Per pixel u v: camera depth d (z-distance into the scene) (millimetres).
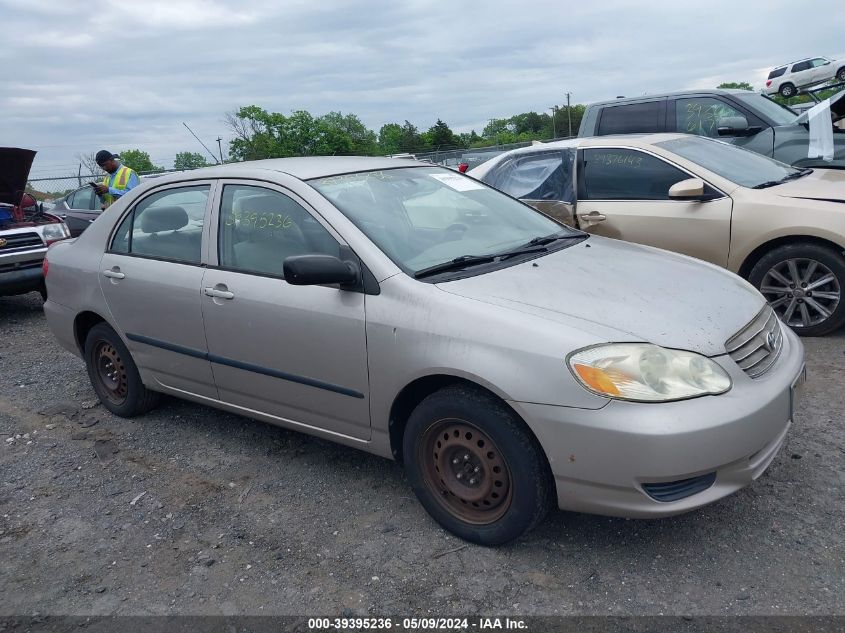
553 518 3311
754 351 3027
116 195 9383
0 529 3623
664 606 2689
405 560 3096
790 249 5293
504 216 4152
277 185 3771
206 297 3910
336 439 3623
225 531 3447
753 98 8125
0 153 7758
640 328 2834
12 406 5348
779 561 2891
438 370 2992
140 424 4820
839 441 3797
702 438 2621
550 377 2742
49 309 5102
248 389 3906
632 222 5863
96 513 3717
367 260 3311
